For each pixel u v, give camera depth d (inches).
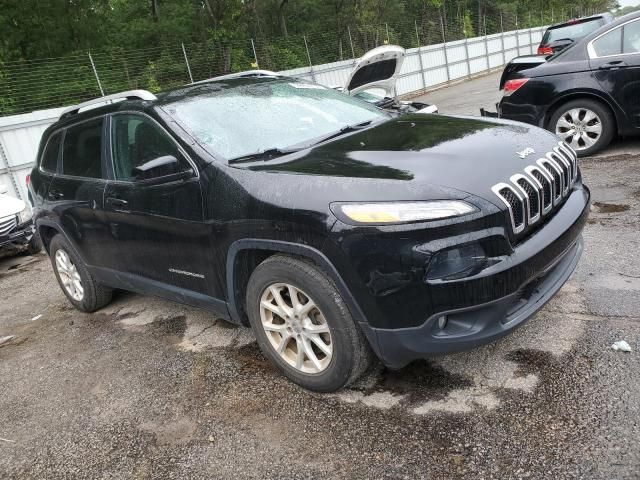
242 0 987.3
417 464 91.9
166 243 134.9
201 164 122.0
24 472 109.3
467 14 1295.5
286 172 109.7
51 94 550.3
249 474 96.7
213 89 148.9
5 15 812.6
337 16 1070.4
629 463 84.0
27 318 199.2
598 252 160.4
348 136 131.5
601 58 242.5
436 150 110.1
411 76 919.7
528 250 98.3
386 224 93.3
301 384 118.0
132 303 190.4
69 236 173.9
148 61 629.3
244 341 146.0
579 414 96.3
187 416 117.0
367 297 97.7
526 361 114.0
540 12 1630.2
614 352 111.3
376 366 121.6
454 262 93.5
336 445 99.9
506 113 271.4
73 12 876.6
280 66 763.4
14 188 445.1
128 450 109.7
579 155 259.3
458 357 119.4
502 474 86.8
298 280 107.1
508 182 99.7
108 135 152.2
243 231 112.0
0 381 150.5
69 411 128.1
